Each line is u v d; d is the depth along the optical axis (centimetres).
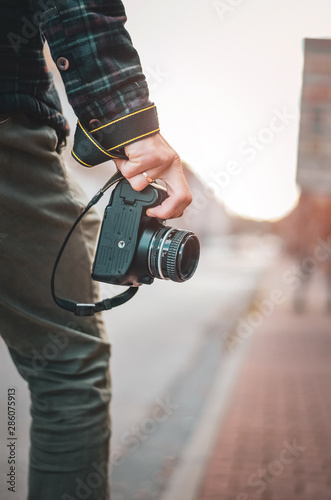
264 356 660
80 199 136
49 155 127
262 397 458
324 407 425
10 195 120
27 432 343
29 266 126
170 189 120
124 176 118
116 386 522
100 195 121
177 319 1009
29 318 129
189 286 1786
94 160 118
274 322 995
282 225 4609
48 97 128
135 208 121
